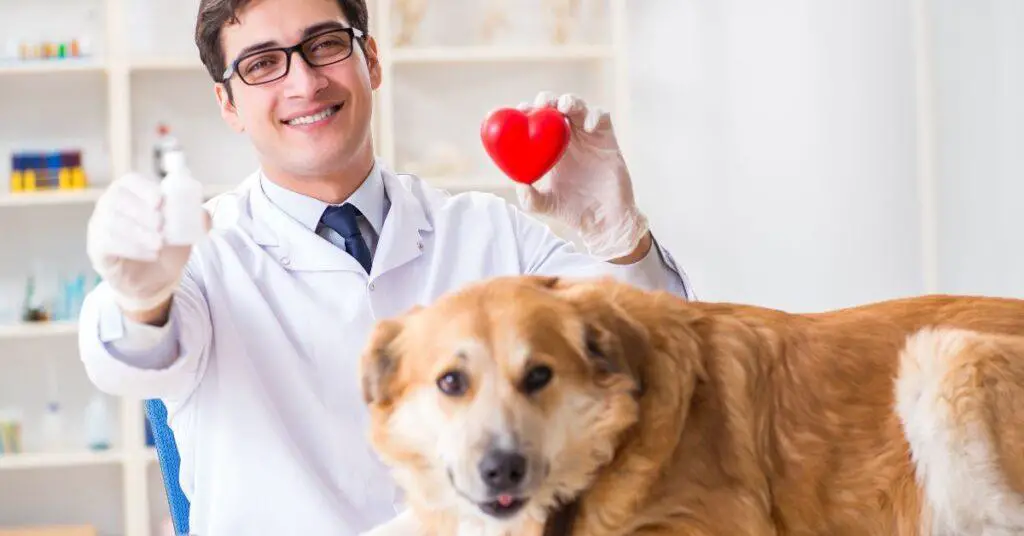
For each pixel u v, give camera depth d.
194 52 4.26
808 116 4.43
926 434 1.10
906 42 4.34
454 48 4.13
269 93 1.69
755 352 1.14
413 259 1.80
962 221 4.18
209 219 1.17
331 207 1.78
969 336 1.12
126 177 1.16
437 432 1.13
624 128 4.13
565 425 1.09
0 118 4.19
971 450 1.09
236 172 4.28
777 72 4.45
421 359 1.14
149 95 4.23
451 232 1.85
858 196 4.41
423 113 4.34
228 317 1.68
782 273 4.49
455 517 1.16
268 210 1.78
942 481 1.09
